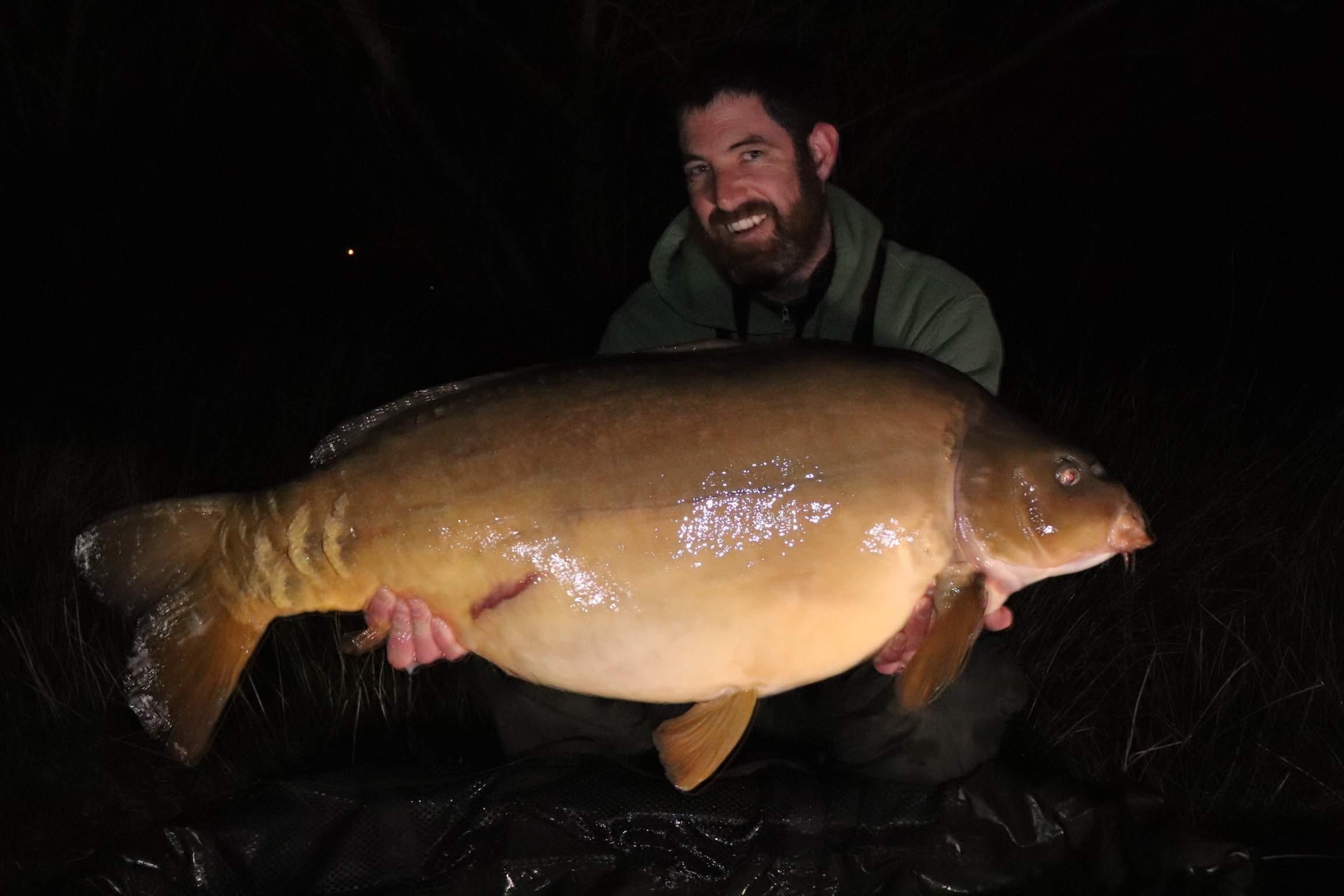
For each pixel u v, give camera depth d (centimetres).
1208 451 222
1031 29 337
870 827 111
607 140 310
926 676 102
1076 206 404
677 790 114
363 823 112
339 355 279
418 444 105
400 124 318
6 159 346
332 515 105
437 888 110
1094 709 152
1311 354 295
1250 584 181
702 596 102
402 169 320
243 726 151
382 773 118
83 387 268
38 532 191
